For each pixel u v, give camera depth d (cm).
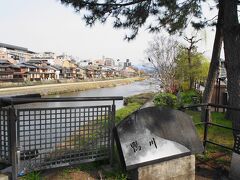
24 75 5659
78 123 385
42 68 6438
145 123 371
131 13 643
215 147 498
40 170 345
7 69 5144
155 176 360
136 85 7625
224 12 591
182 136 399
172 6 621
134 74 13188
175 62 2300
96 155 378
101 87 6738
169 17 716
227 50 589
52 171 355
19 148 317
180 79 2253
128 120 358
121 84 8312
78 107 361
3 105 312
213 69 778
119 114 951
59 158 354
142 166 346
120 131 348
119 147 346
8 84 4584
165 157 364
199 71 2209
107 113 381
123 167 354
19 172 320
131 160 338
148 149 356
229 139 558
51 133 352
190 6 701
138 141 353
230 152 475
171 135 388
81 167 370
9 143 311
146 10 649
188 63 2236
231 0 570
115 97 375
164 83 2233
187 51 2308
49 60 8194
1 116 316
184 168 391
